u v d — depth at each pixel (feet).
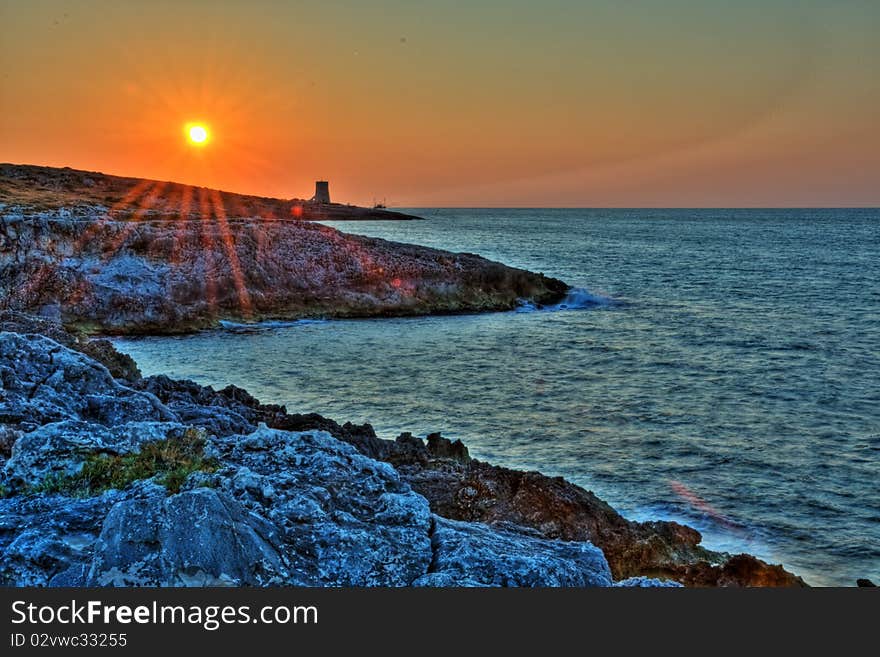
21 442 33.17
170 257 168.96
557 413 92.68
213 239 175.63
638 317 178.70
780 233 647.97
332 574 26.50
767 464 74.69
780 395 103.35
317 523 28.55
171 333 151.23
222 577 24.36
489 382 109.70
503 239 526.57
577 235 602.44
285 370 116.88
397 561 27.66
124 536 24.67
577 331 158.30
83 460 32.94
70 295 152.05
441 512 48.55
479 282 195.83
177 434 37.55
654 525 52.34
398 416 90.68
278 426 63.52
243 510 27.30
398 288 185.26
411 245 227.81
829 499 65.87
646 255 383.45
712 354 133.08
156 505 25.55
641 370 119.44
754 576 42.68
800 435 84.84
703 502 64.80
